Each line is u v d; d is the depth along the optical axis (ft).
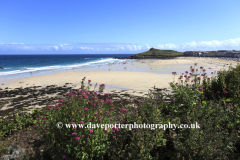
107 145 10.09
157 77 67.62
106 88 47.39
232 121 11.93
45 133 11.22
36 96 40.52
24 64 183.01
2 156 10.59
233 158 8.82
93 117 10.99
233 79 20.08
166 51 529.04
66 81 62.39
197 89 17.02
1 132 15.26
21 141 13.38
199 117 12.73
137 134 9.70
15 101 36.35
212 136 8.88
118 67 130.93
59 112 12.14
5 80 65.46
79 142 9.43
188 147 9.02
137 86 49.44
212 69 100.17
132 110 15.58
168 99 25.49
